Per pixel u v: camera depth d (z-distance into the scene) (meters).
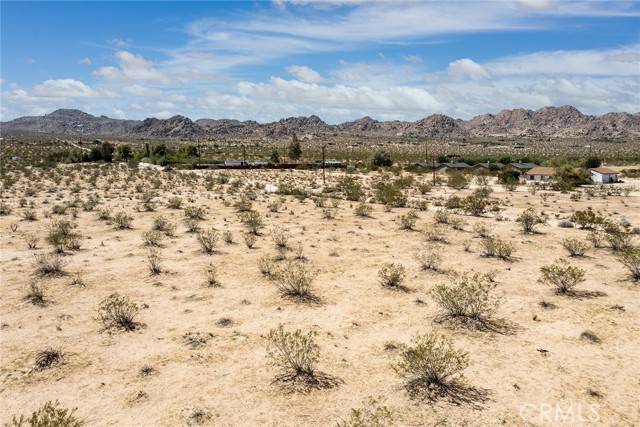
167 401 11.33
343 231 33.75
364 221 38.78
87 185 73.31
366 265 23.88
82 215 41.31
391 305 17.94
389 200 50.97
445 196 65.38
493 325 15.76
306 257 25.56
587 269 22.70
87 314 17.05
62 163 127.88
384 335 15.12
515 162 142.50
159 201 53.38
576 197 62.03
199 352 13.93
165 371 12.81
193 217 39.00
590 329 15.26
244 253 26.56
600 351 13.65
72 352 14.01
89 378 12.49
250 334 15.24
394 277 20.25
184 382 12.22
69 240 27.66
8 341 14.79
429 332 15.27
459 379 12.12
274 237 30.11
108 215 39.50
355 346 14.30
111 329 15.69
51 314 17.05
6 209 42.84
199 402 11.27
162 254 26.22
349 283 20.78
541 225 36.66
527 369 12.66
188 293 19.42
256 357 13.59
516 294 18.94
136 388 11.95
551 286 19.94
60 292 19.47
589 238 29.47
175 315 16.97
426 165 126.25
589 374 12.30
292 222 37.94
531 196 66.88
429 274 22.11
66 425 9.33
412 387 11.82
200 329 15.64
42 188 66.75
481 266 23.53
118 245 28.52
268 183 80.62
